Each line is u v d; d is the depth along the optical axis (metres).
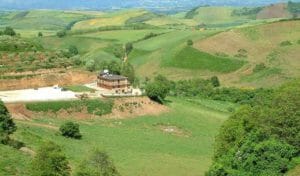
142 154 116.81
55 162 66.62
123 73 197.88
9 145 88.00
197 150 128.25
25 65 173.62
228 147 80.81
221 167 70.44
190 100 192.38
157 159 113.31
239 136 78.38
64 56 198.50
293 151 66.19
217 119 163.38
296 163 64.62
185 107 170.62
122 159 109.06
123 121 148.12
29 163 72.12
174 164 110.19
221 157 77.19
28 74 169.00
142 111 154.88
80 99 151.50
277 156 65.25
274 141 67.44
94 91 164.62
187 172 104.62
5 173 68.81
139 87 187.38
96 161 72.12
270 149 66.31
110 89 165.88
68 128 120.75
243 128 79.94
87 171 67.44
